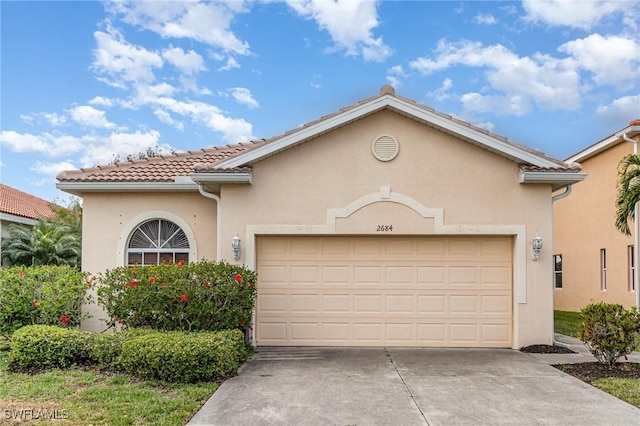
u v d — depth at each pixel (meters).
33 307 11.05
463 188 11.65
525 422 6.51
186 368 8.20
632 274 17.55
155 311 9.86
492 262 11.83
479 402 7.34
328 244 11.93
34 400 7.23
